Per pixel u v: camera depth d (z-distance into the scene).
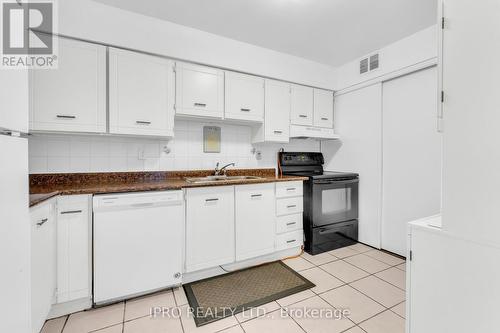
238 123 2.72
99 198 1.57
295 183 2.54
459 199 0.87
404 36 2.35
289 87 2.76
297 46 2.55
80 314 1.54
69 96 1.71
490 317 0.80
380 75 2.60
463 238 0.86
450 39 0.89
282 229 2.45
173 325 1.45
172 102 2.08
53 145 1.94
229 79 2.37
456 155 0.88
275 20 2.08
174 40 2.10
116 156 2.16
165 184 1.90
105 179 2.10
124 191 1.64
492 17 0.78
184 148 2.47
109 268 1.60
